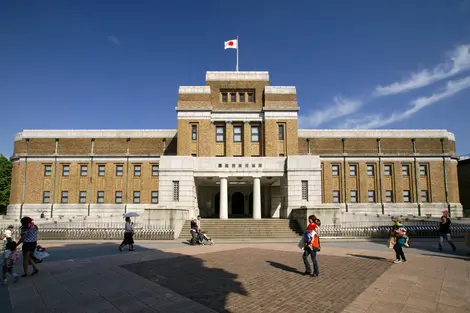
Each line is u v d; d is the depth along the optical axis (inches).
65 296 336.5
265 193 1653.5
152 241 913.5
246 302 312.5
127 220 706.2
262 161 1320.1
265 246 768.3
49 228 1012.5
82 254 641.6
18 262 549.0
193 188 1307.8
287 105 1636.3
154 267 488.1
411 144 1909.4
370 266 490.9
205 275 430.0
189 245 805.2
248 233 1029.2
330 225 1015.0
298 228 1078.4
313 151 1884.8
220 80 1712.6
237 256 599.2
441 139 1916.8
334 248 722.2
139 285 378.0
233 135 1653.5
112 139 1897.1
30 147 1868.8
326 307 297.4
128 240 698.8
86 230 1012.5
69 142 1884.8
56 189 1834.4
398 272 445.4
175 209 1003.9
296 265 501.7
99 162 1867.6
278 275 428.1
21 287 374.0
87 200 1833.2
